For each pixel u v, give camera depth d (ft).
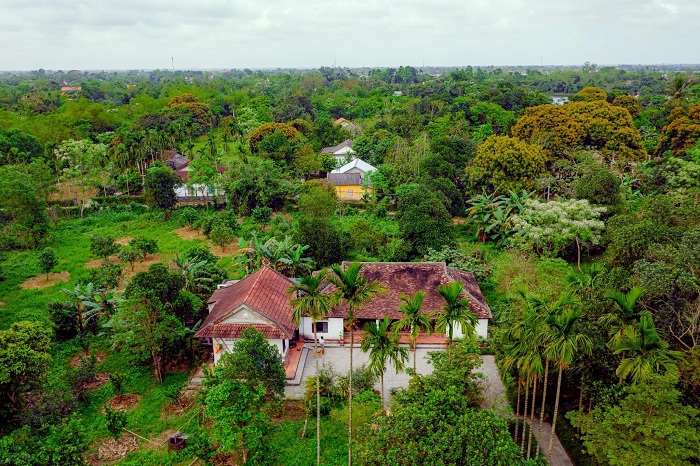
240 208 218.79
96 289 132.67
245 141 343.87
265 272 125.70
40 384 96.17
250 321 109.19
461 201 207.72
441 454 61.93
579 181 179.73
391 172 231.91
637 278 88.38
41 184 201.98
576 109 247.50
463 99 407.44
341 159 306.96
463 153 242.17
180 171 269.03
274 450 87.20
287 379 106.32
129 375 110.73
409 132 323.57
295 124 349.61
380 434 66.33
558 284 112.37
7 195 180.55
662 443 66.54
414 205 171.42
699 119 237.45
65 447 76.48
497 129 355.97
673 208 133.90
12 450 77.15
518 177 193.36
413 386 80.02
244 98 495.00
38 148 278.87
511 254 145.48
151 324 103.65
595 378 82.84
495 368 110.22
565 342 69.97
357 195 248.32
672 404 68.74
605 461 75.82
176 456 83.76
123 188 258.57
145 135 285.84
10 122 314.35
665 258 91.81
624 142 225.97
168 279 108.47
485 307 119.96
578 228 146.30
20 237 185.78
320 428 92.58
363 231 178.60
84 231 209.36
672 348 85.05
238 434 80.18
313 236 159.74
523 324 77.66
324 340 122.62
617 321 78.02
